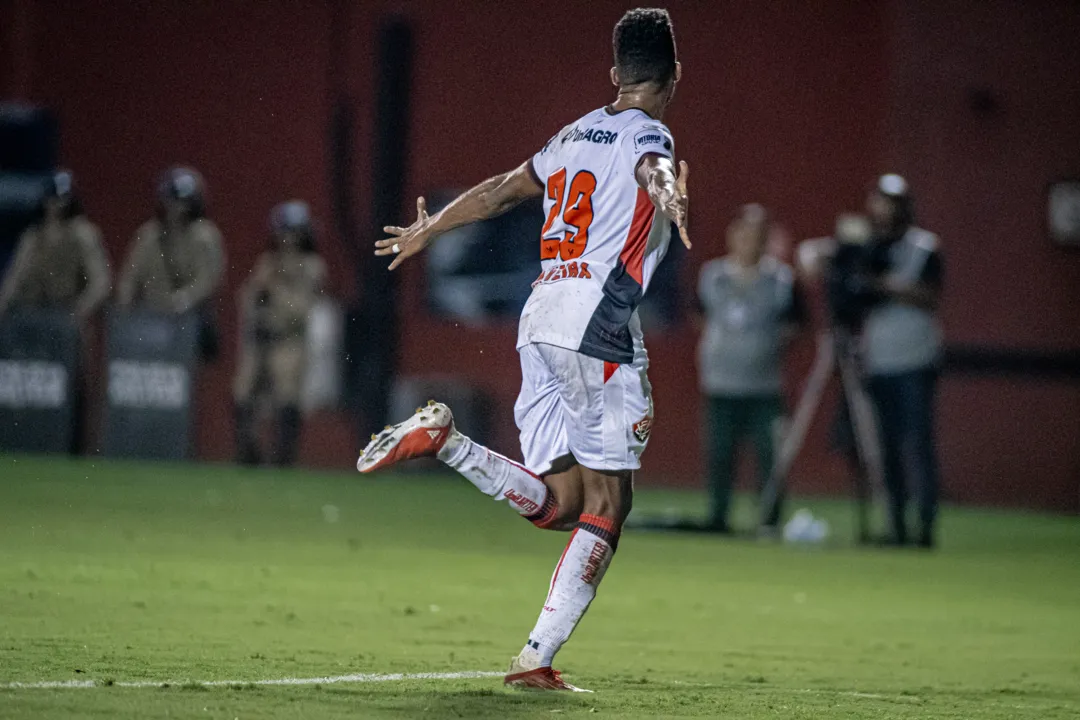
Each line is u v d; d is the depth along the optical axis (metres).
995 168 77.31
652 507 63.66
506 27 81.31
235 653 21.86
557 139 20.27
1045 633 30.44
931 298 50.41
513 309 79.69
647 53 19.97
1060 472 76.88
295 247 68.38
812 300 76.56
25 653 20.81
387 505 57.97
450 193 81.25
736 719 17.97
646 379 19.69
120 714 16.00
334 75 81.88
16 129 76.75
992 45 77.38
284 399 68.31
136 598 28.03
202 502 53.41
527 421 20.25
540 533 49.72
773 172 78.75
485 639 25.12
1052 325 77.06
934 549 51.31
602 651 24.86
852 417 52.50
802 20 78.69
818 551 48.31
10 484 55.34
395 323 79.94
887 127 77.88
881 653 26.41
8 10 83.94
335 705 17.38
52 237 67.25
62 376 67.94
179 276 67.81
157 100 83.38
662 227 19.56
